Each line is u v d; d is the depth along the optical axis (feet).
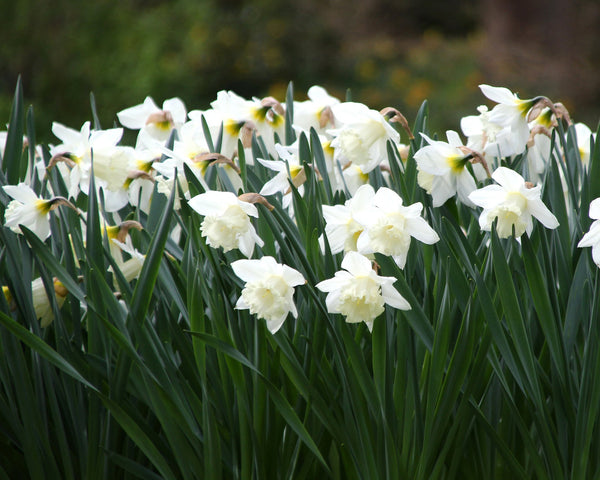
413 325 5.61
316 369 5.70
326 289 5.51
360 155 6.01
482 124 6.32
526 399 5.72
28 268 5.79
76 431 5.77
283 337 5.62
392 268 5.61
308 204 5.92
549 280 5.71
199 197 5.63
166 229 5.62
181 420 5.65
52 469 5.79
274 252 5.91
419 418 5.62
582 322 5.82
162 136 7.09
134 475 5.86
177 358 5.92
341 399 5.79
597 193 5.90
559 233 5.91
